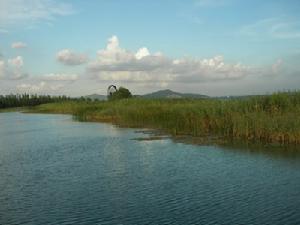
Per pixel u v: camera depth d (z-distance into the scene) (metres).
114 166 26.42
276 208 16.64
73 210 17.36
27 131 53.66
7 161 29.53
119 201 18.41
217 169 24.19
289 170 23.14
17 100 176.25
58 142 40.06
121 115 62.53
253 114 36.09
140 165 26.42
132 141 38.50
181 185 20.77
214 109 40.78
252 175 22.31
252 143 33.03
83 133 47.97
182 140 36.88
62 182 22.41
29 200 19.08
